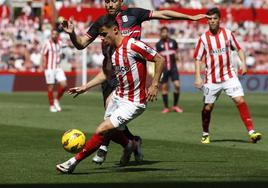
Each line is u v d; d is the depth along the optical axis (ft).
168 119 138.51
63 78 159.74
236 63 224.94
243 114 98.73
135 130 116.57
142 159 78.69
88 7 273.95
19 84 247.09
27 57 256.32
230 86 99.35
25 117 141.69
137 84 69.46
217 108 172.24
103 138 69.26
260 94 241.76
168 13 77.25
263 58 278.67
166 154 85.81
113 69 73.51
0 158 81.41
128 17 77.30
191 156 83.76
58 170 69.51
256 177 66.80
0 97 212.64
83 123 128.77
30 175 68.49
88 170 72.28
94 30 75.66
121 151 88.43
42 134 108.58
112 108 72.28
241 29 284.82
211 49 99.81
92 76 250.98
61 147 92.22
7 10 270.05
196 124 127.65
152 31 272.72
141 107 69.92
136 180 65.05
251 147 93.20
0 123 127.95
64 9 271.28
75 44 75.25
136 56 68.80
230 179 65.46
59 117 141.69
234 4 299.38
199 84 100.27
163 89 158.20
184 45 264.31
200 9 279.49
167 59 157.17
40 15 274.77
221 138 104.58
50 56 158.71
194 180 64.90
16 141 98.94
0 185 62.18
